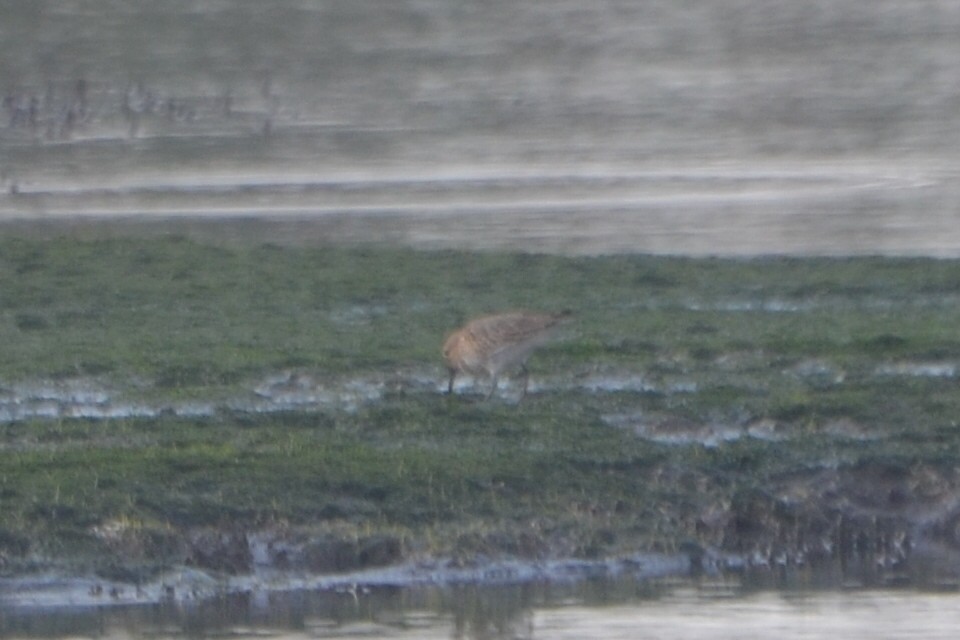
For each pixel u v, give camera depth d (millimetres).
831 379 47594
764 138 104562
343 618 36094
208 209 82562
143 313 56219
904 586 38344
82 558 37281
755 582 38625
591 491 40219
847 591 37844
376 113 113500
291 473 39719
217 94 119938
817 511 40719
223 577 37594
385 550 38375
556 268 63688
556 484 40281
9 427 42781
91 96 118562
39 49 132750
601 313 56062
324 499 39062
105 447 41406
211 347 50781
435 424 43281
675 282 61469
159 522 38062
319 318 55656
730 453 41969
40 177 92250
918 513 41031
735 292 59906
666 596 37469
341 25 142250
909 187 88250
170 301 58031
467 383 47344
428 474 40000
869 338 51062
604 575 38719
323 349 50312
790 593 37750
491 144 102562
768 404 44781
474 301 58281
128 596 37000
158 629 35312
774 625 35406
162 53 132875
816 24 140875
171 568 37469
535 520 39250
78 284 60375
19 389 46469
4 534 37375
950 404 44875
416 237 74875
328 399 45844
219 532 38125
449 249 70500
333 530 38469
